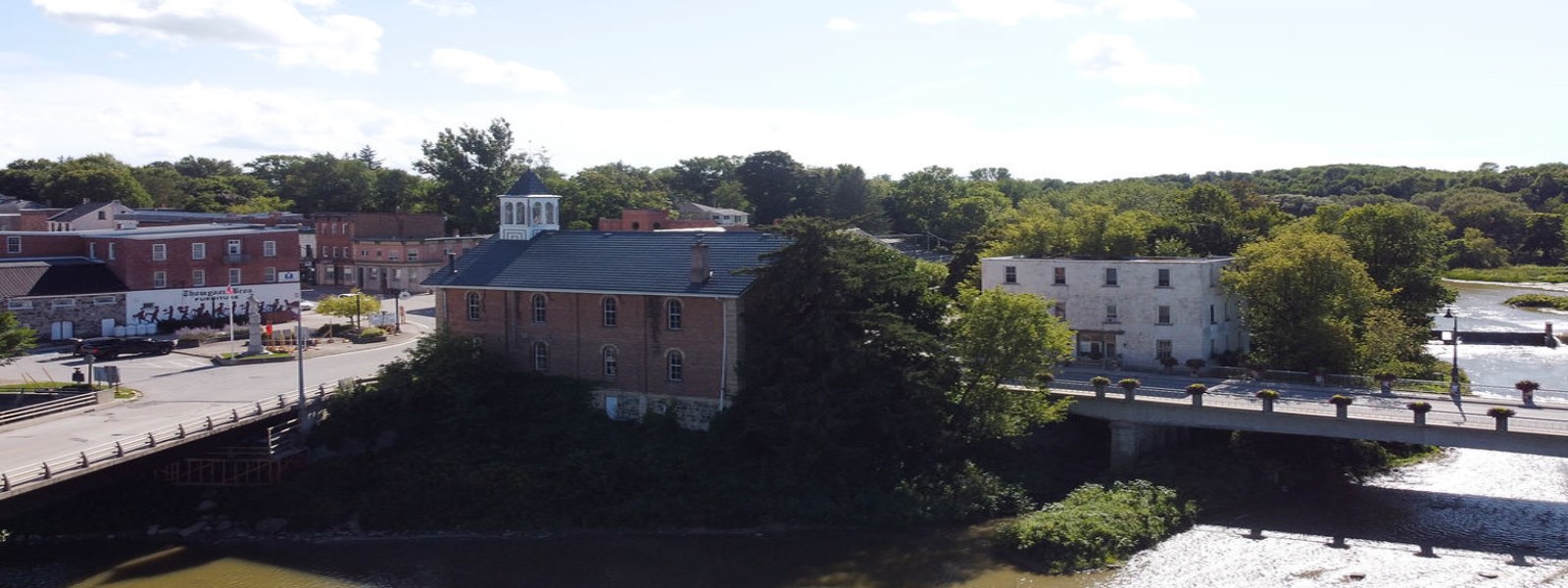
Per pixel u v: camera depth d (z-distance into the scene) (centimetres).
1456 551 4450
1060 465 5572
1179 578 4219
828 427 4984
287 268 9644
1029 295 5594
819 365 5225
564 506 5038
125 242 8575
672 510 4966
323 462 5406
